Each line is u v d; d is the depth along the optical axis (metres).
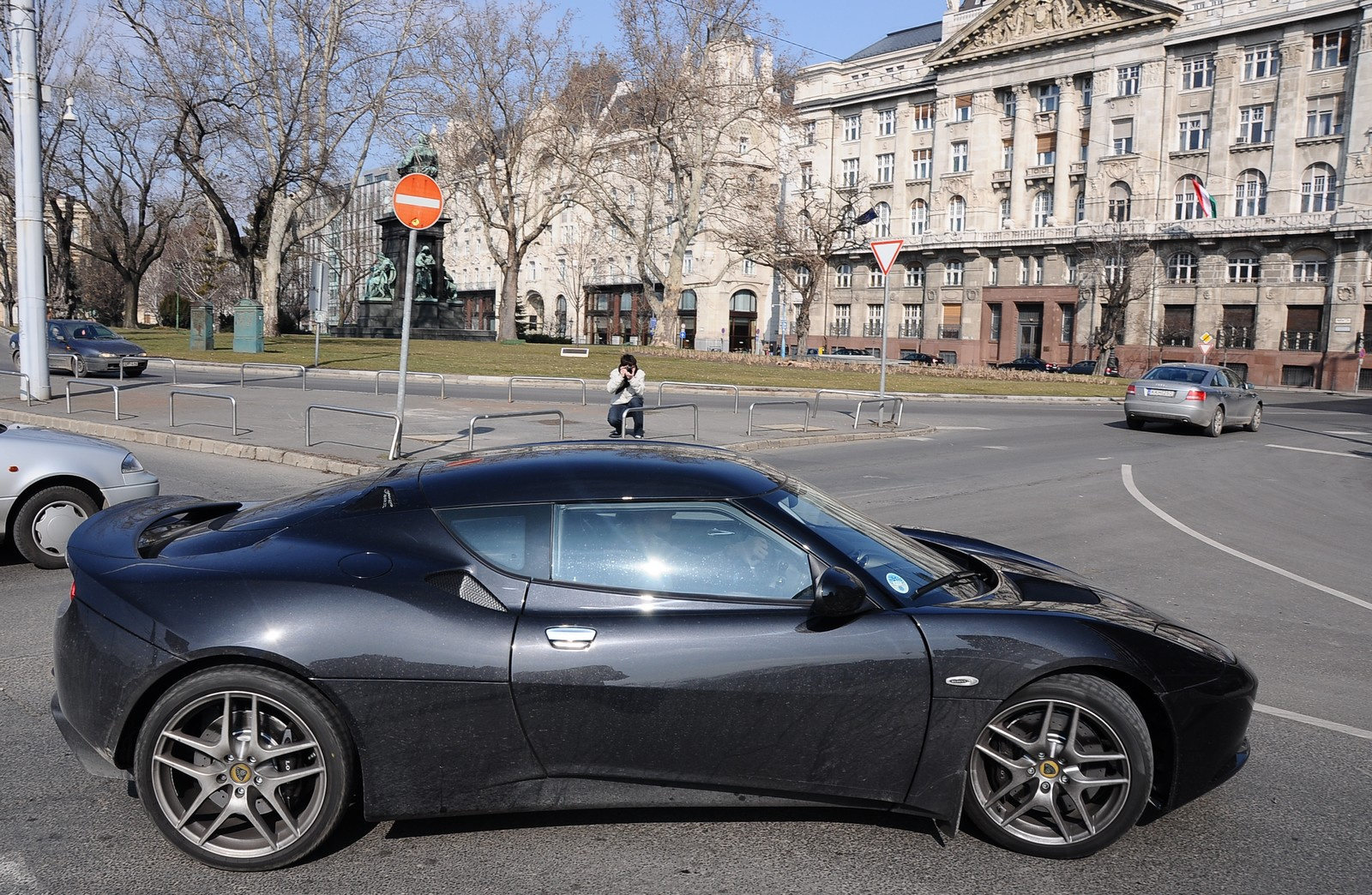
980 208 68.00
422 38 38.88
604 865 3.34
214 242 75.81
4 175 46.59
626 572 3.42
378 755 3.23
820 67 77.75
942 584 3.74
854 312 76.25
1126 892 3.27
